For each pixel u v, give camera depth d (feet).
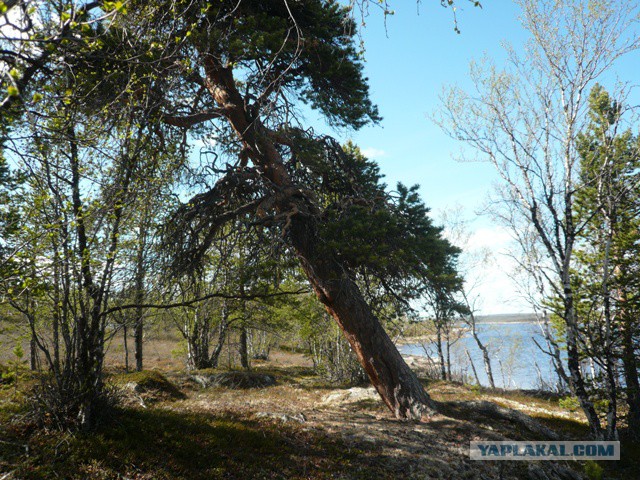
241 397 52.47
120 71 24.31
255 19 36.04
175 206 32.71
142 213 28.50
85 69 22.58
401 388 43.55
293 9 39.47
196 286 44.34
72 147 24.18
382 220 39.34
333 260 40.75
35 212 22.33
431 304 42.83
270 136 45.14
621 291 54.54
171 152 32.89
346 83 41.91
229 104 43.47
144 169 28.48
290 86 44.21
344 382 71.41
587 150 46.26
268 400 49.78
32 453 22.21
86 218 23.58
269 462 27.25
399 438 34.68
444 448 33.91
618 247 56.18
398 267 40.60
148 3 25.03
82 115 24.06
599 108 44.45
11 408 26.32
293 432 32.91
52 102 20.97
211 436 28.45
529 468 33.14
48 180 22.94
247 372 69.15
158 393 44.68
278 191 43.09
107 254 24.30
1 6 10.91
